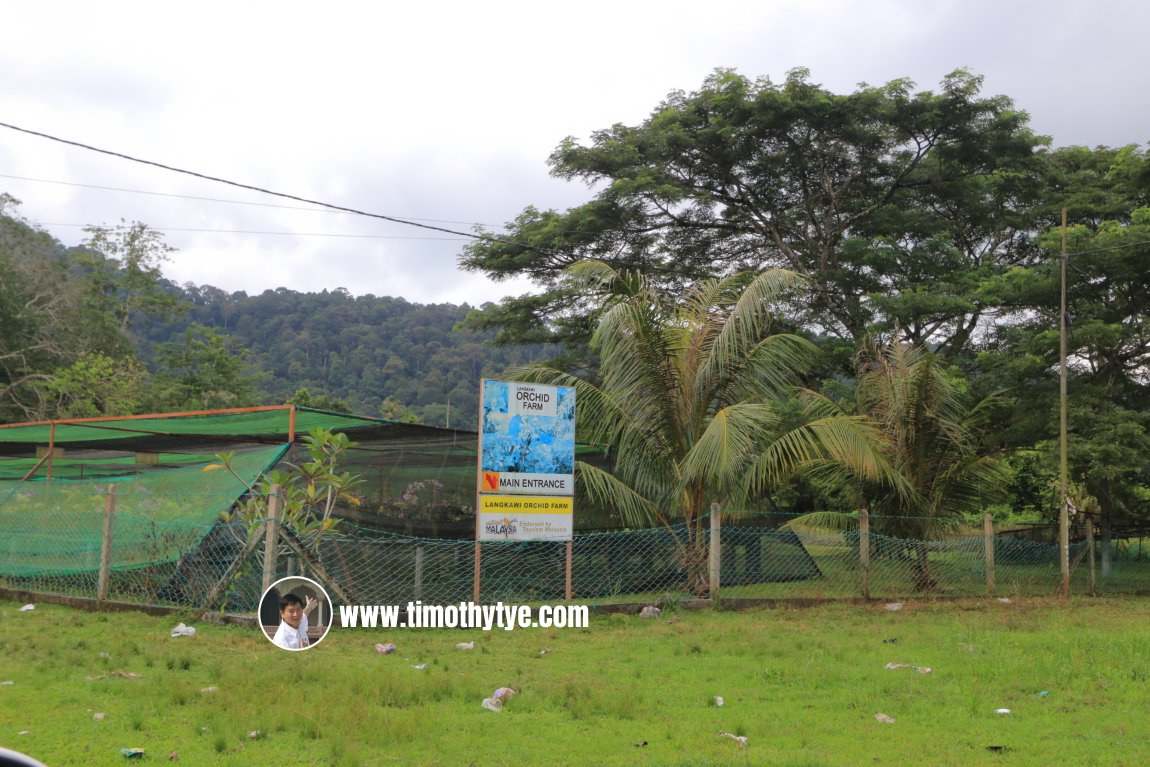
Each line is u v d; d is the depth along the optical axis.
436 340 108.00
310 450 11.77
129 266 52.12
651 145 25.25
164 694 6.98
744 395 15.39
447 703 7.22
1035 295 19.23
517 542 13.60
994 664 9.09
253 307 114.62
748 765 5.59
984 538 16.36
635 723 6.71
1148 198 21.70
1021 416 18.97
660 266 27.06
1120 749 6.21
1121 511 21.06
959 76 23.53
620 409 14.92
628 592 14.72
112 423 15.28
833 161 25.59
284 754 5.72
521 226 27.52
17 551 13.33
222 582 10.96
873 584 15.32
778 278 15.52
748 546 16.14
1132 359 20.19
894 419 16.84
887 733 6.57
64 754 5.57
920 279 23.98
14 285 45.03
